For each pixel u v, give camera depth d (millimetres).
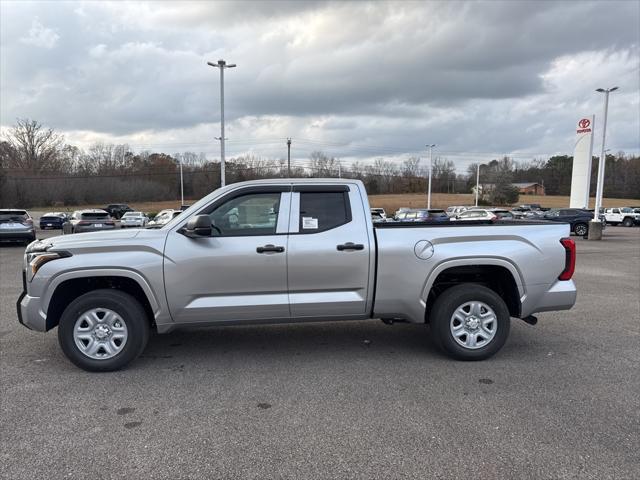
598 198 26438
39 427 3395
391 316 4844
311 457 2998
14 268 12555
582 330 6020
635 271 11984
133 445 3146
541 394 3969
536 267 4828
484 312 4801
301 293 4641
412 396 3938
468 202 84562
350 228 4684
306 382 4254
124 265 4379
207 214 4543
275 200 4676
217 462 2943
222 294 4539
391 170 103312
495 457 2988
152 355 5004
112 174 84062
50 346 5305
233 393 4008
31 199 72500
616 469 2850
